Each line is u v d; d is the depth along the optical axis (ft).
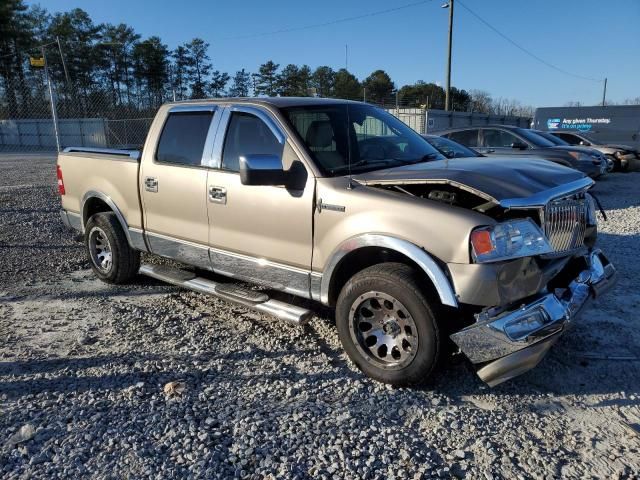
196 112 15.83
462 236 10.58
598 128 77.56
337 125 14.32
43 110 106.11
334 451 9.61
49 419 10.62
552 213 11.51
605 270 13.43
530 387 11.98
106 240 18.78
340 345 14.21
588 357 13.33
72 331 15.10
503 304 10.68
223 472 9.07
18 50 179.11
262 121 14.06
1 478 8.96
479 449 9.73
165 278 17.07
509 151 40.47
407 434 10.16
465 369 12.71
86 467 9.21
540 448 9.78
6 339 14.56
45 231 27.53
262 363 13.12
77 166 19.76
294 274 13.39
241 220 14.25
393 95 239.09
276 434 10.12
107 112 109.19
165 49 208.54
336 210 12.24
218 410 10.98
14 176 54.49
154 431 10.21
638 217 32.19
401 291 11.21
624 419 10.77
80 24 211.20
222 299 16.53
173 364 12.99
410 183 11.42
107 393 11.63
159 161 16.61
